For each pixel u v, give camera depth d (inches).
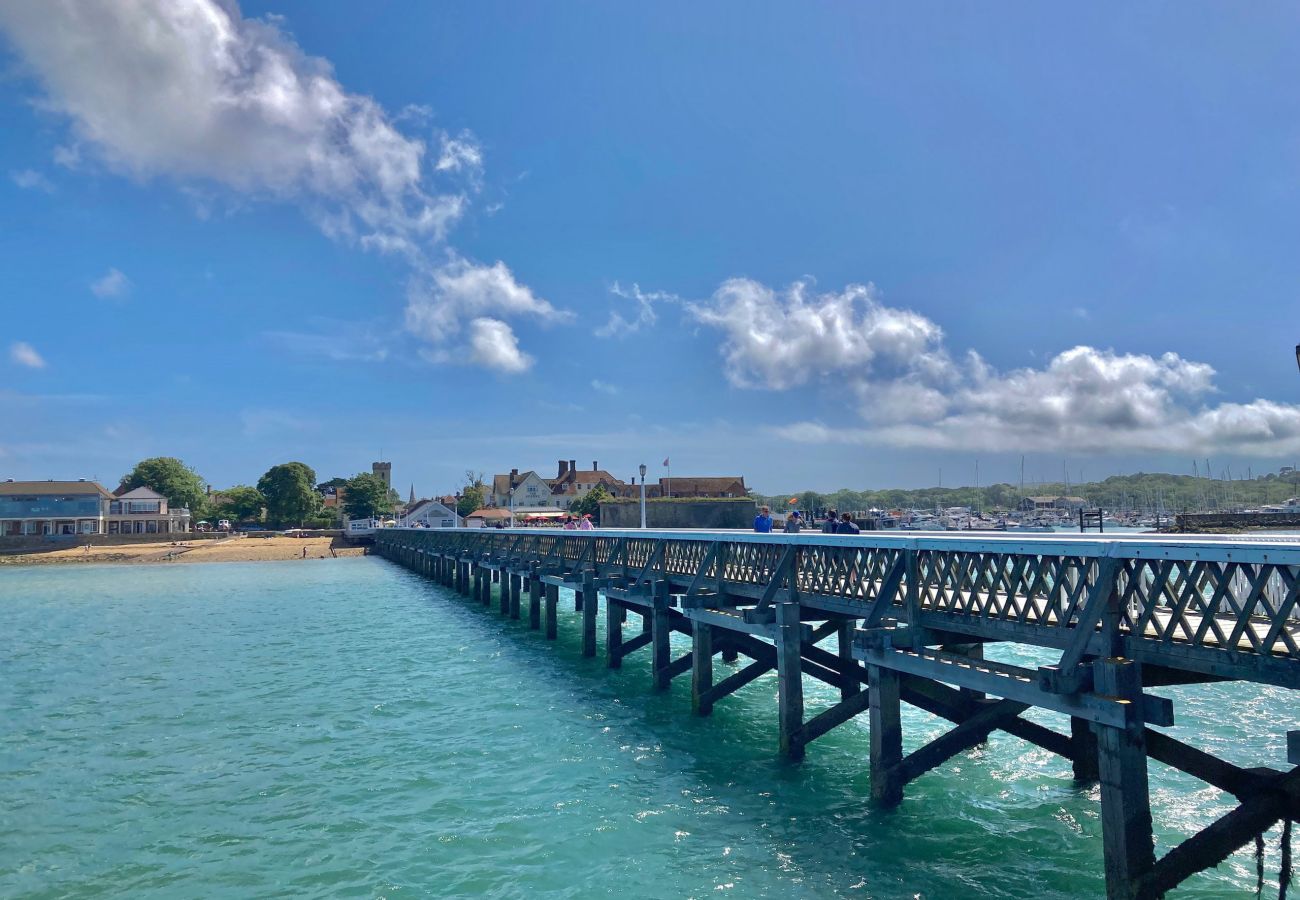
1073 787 517.0
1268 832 442.0
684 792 536.1
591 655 1045.8
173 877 440.5
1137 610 447.5
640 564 925.8
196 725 770.2
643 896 395.9
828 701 783.1
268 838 488.7
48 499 4510.3
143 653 1220.5
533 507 5442.9
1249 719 688.4
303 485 5462.6
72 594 2300.7
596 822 491.5
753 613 602.9
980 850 430.3
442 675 987.3
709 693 717.9
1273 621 296.5
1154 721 315.3
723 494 5044.3
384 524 5088.6
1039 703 355.3
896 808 480.1
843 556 556.4
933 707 517.7
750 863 426.3
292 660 1129.4
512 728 719.1
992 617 414.9
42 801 563.2
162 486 5620.1
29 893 425.7
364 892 414.0
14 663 1143.0
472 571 2007.9
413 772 605.6
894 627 482.0
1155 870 318.3
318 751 672.4
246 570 3277.6
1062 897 379.6
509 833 481.1
